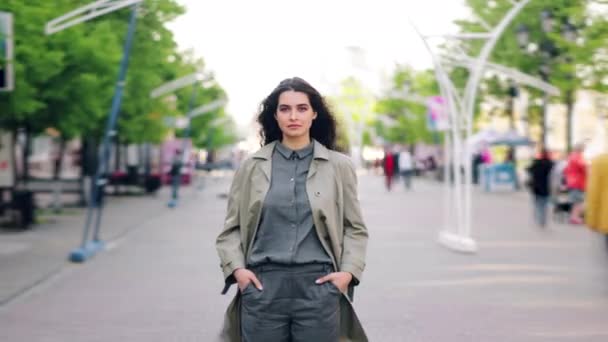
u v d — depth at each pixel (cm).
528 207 3139
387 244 1823
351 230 477
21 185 2714
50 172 3594
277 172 466
